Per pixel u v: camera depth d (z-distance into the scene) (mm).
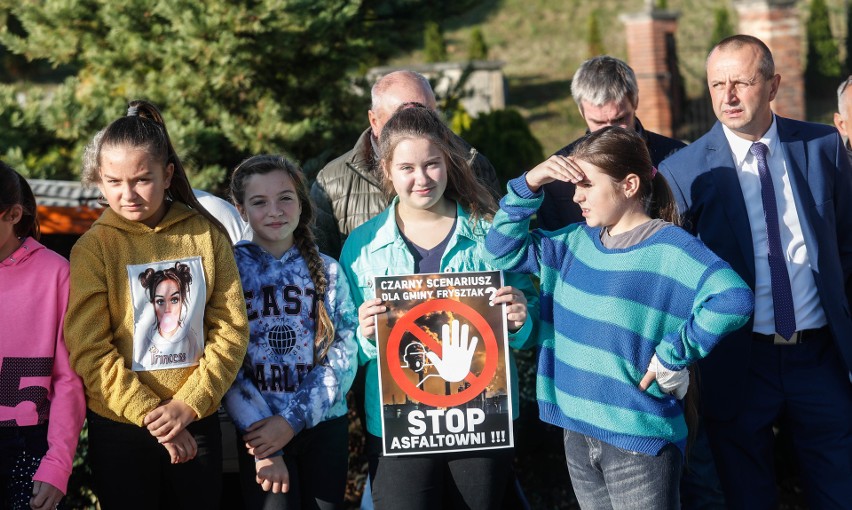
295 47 7750
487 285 3363
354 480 5156
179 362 3199
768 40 14422
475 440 3328
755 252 3785
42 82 15695
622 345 3191
